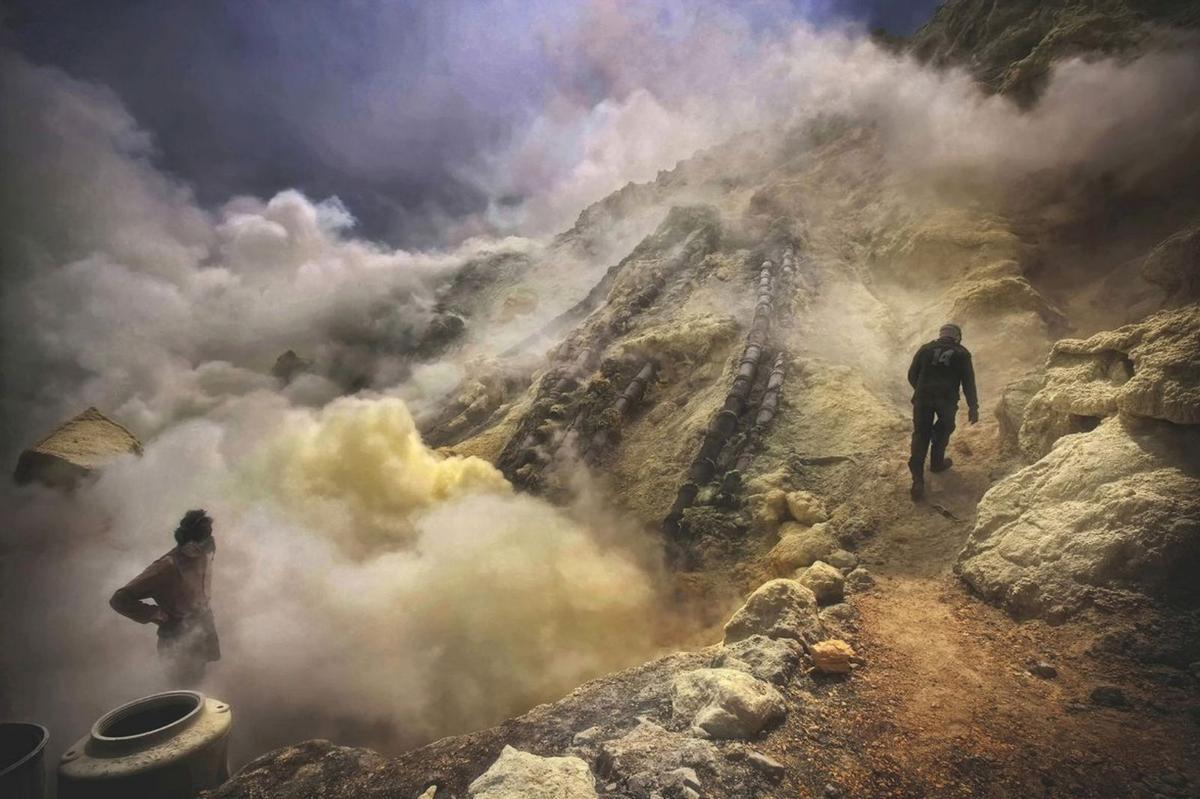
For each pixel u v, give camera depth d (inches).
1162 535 167.9
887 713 143.3
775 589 184.4
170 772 144.9
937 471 293.9
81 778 139.4
